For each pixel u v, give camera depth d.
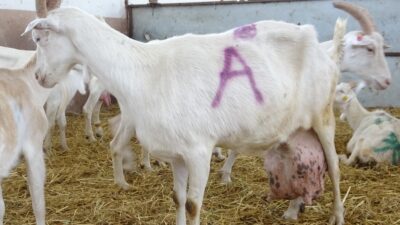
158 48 3.15
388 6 9.62
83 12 3.13
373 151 5.41
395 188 4.69
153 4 11.23
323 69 3.44
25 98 3.27
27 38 8.34
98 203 4.36
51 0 3.21
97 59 3.07
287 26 3.39
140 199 4.48
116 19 11.13
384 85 5.66
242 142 3.27
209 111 3.02
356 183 4.86
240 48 3.20
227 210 4.16
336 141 6.93
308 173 3.57
